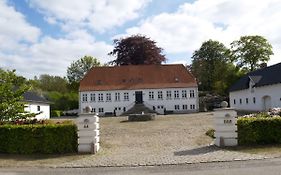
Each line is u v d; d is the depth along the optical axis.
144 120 37.22
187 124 29.03
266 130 16.70
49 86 89.25
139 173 11.43
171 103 59.81
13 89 20.61
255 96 50.12
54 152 16.20
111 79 61.28
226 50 78.00
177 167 12.21
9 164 13.59
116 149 17.11
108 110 59.41
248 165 11.95
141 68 63.16
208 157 13.88
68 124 16.50
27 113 18.97
